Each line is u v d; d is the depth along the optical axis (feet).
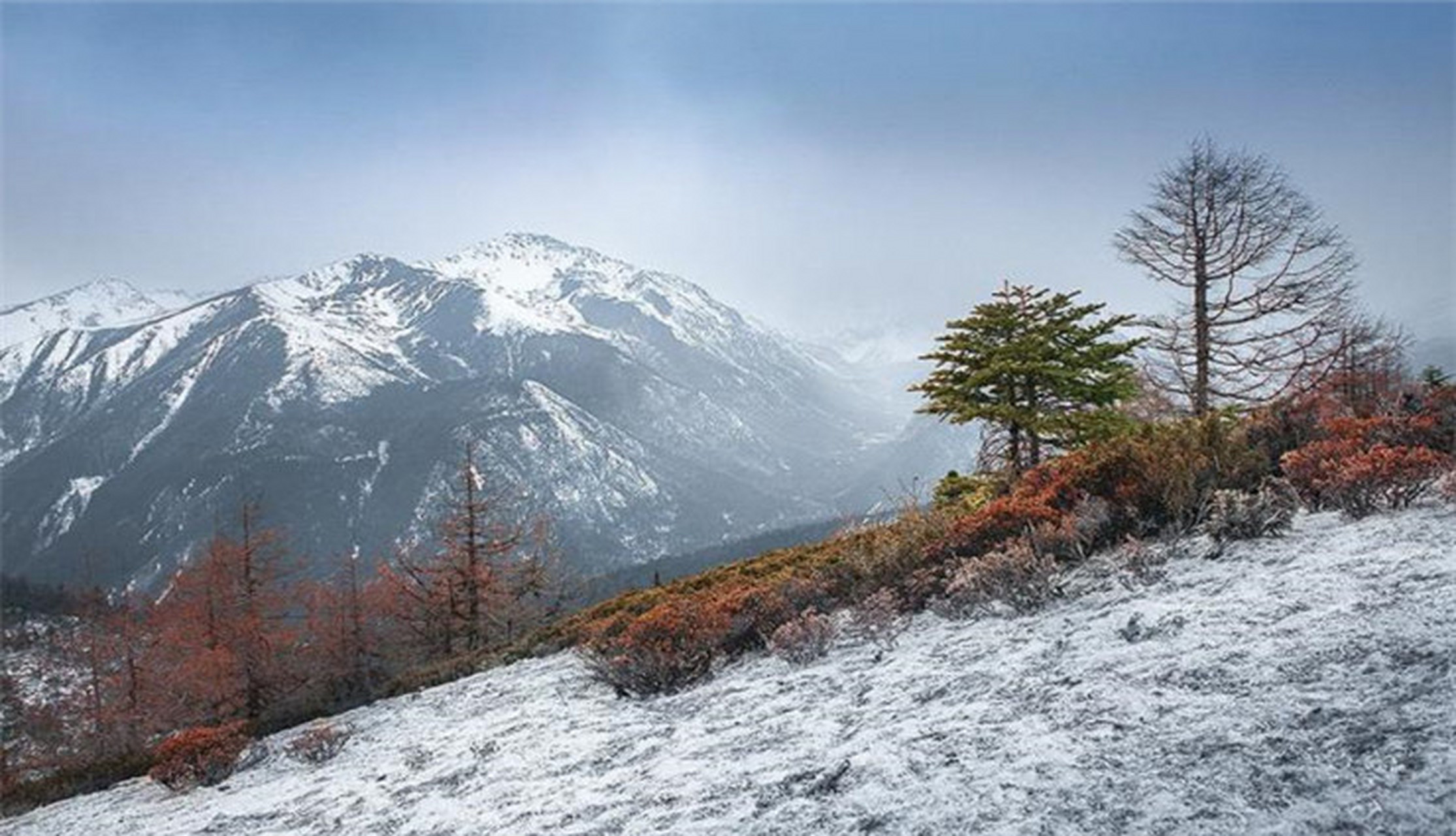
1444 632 13.64
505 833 17.01
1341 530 22.86
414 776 24.40
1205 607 18.65
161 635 105.40
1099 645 18.39
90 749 103.81
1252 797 10.77
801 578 35.88
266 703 99.19
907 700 18.74
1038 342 55.21
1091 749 13.30
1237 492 25.81
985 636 22.24
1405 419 30.68
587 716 27.30
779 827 13.70
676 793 16.65
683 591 54.80
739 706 22.94
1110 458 31.71
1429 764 10.21
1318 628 15.49
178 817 26.99
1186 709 13.75
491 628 99.14
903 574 31.42
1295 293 60.90
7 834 33.01
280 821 22.86
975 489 57.88
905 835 12.31
